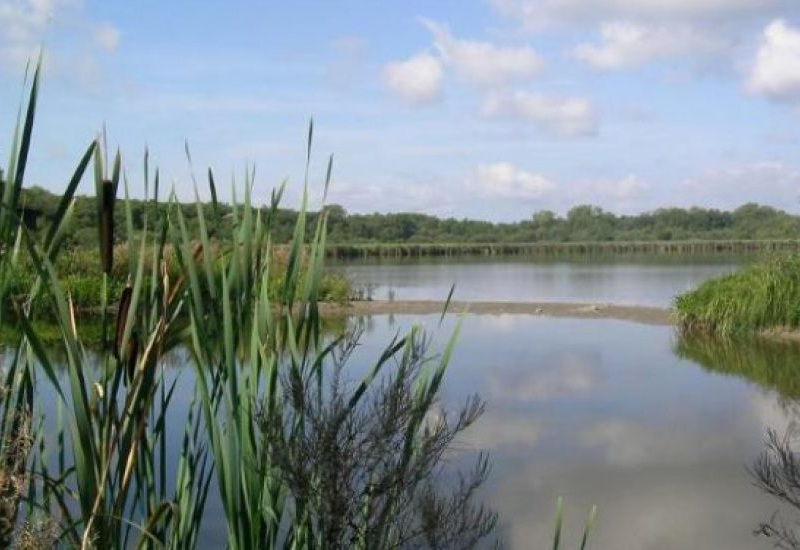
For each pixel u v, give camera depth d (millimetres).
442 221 73625
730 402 8820
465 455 6574
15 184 2033
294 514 2605
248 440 2393
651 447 6965
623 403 8711
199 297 2289
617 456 6664
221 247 2518
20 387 2307
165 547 2268
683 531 5094
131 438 2215
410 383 2539
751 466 6312
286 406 2688
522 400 8836
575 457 6605
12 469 2160
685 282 28047
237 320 2373
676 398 9039
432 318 17156
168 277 2393
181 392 6879
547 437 7242
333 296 19078
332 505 2354
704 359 11922
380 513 2500
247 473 2379
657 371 10812
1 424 2242
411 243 62781
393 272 36562
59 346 6414
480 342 13461
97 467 2191
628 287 26062
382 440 2475
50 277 2076
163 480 2510
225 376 2350
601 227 73500
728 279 15711
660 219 72312
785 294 14641
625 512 5379
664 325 16047
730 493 5766
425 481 3223
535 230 74562
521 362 11414
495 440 7117
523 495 5656
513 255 59750
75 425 2205
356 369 9445
